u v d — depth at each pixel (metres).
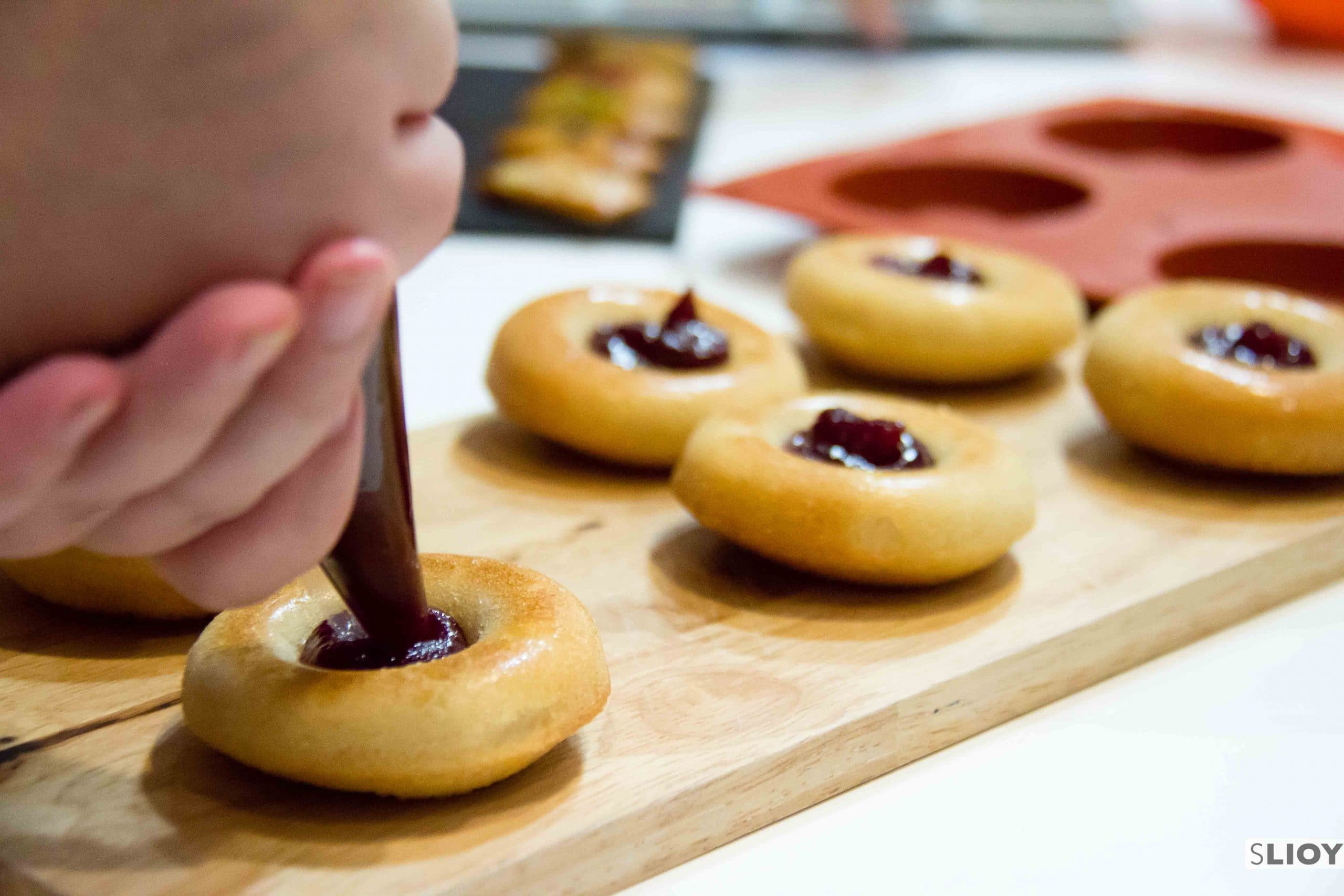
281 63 0.26
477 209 0.66
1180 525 0.46
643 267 0.63
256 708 0.36
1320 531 0.46
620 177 0.68
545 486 0.47
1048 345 0.52
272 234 0.27
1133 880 0.37
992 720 0.41
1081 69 1.03
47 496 0.28
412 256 0.31
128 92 0.25
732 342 0.50
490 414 0.51
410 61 0.28
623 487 0.47
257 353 0.26
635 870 0.37
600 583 0.43
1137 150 0.74
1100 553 0.45
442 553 0.42
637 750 0.38
